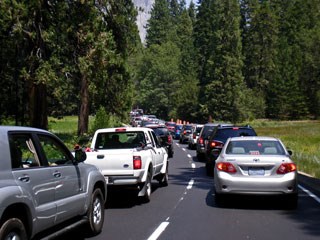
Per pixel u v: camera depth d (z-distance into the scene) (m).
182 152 31.83
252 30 111.69
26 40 27.64
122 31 36.09
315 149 31.53
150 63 119.56
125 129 13.48
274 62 110.31
